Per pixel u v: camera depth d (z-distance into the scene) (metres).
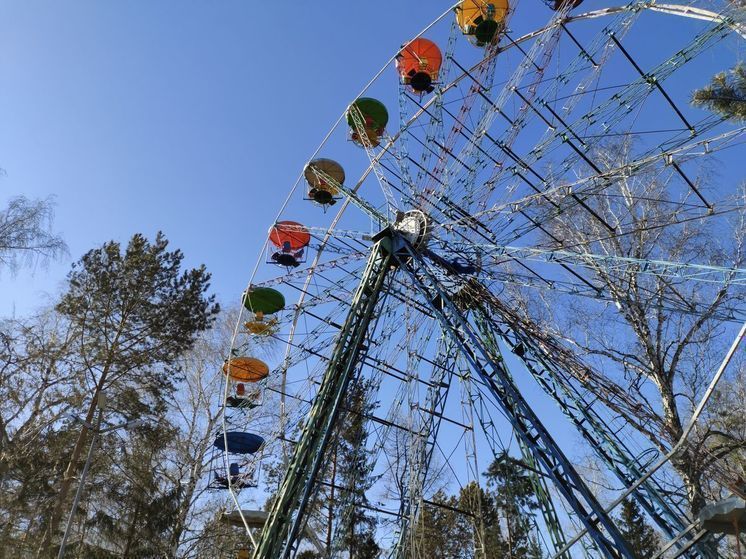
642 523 29.45
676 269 11.77
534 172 15.01
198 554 25.33
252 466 19.30
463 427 17.02
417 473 16.47
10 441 23.33
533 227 15.44
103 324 25.31
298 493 13.23
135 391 25.36
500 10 16.42
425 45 18.41
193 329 26.30
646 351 16.31
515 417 12.81
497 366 13.83
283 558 12.33
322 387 14.72
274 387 20.42
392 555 15.97
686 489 14.27
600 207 18.19
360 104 19.84
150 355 25.17
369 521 25.77
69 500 24.30
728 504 7.47
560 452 12.06
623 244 17.47
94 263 25.98
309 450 13.77
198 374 27.64
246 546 24.91
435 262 16.91
